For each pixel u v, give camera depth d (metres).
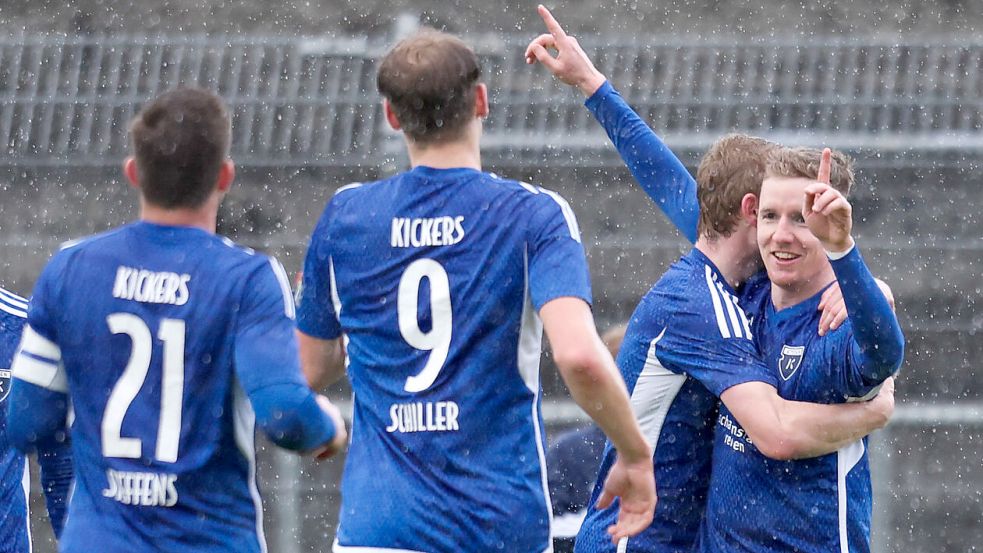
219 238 10.95
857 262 11.36
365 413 11.31
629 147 15.52
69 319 10.69
